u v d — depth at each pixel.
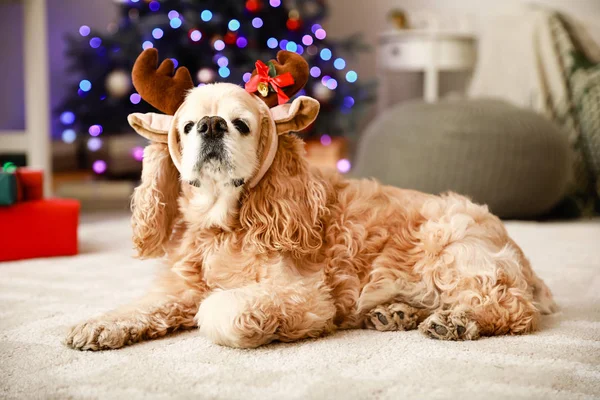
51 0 5.84
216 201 1.51
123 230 3.40
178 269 1.56
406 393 1.16
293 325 1.43
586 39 4.83
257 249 1.49
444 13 6.27
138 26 4.61
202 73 4.32
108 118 4.86
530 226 3.59
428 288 1.58
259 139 1.50
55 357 1.37
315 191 1.54
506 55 4.90
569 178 3.89
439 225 1.60
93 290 2.06
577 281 2.22
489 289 1.53
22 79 5.50
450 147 3.64
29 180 2.67
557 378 1.24
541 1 5.88
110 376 1.25
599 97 4.32
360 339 1.49
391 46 5.50
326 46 5.26
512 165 3.60
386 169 3.86
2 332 1.57
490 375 1.26
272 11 4.97
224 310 1.38
